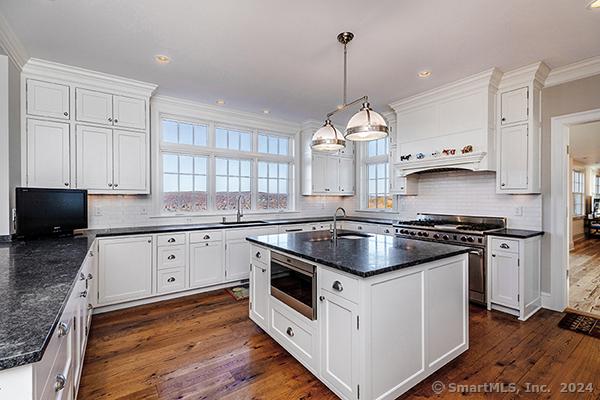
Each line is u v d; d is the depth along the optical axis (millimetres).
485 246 3197
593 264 5180
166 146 4027
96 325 2814
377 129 2117
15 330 900
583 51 2684
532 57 2809
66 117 3020
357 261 1764
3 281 1412
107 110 3250
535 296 3164
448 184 4160
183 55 2729
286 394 1845
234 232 4004
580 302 3396
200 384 1944
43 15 2117
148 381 1973
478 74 3201
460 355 2258
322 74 3160
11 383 787
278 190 5199
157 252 3436
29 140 2834
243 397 1817
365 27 2275
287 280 2250
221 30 2320
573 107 3033
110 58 2785
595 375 2014
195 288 3699
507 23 2225
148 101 3504
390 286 1700
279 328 2348
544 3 1990
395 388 1735
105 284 3105
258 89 3607
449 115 3602
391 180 4559
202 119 4301
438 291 1987
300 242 2477
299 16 2135
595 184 8969
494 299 3156
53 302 1144
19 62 2688
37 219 2668
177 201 4148
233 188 4676
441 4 1998
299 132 5332
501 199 3598
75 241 2613
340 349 1738
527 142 3152
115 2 1985
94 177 3172
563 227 3129
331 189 5426
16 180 2680
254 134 4879
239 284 4090
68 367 1365
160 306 3309
